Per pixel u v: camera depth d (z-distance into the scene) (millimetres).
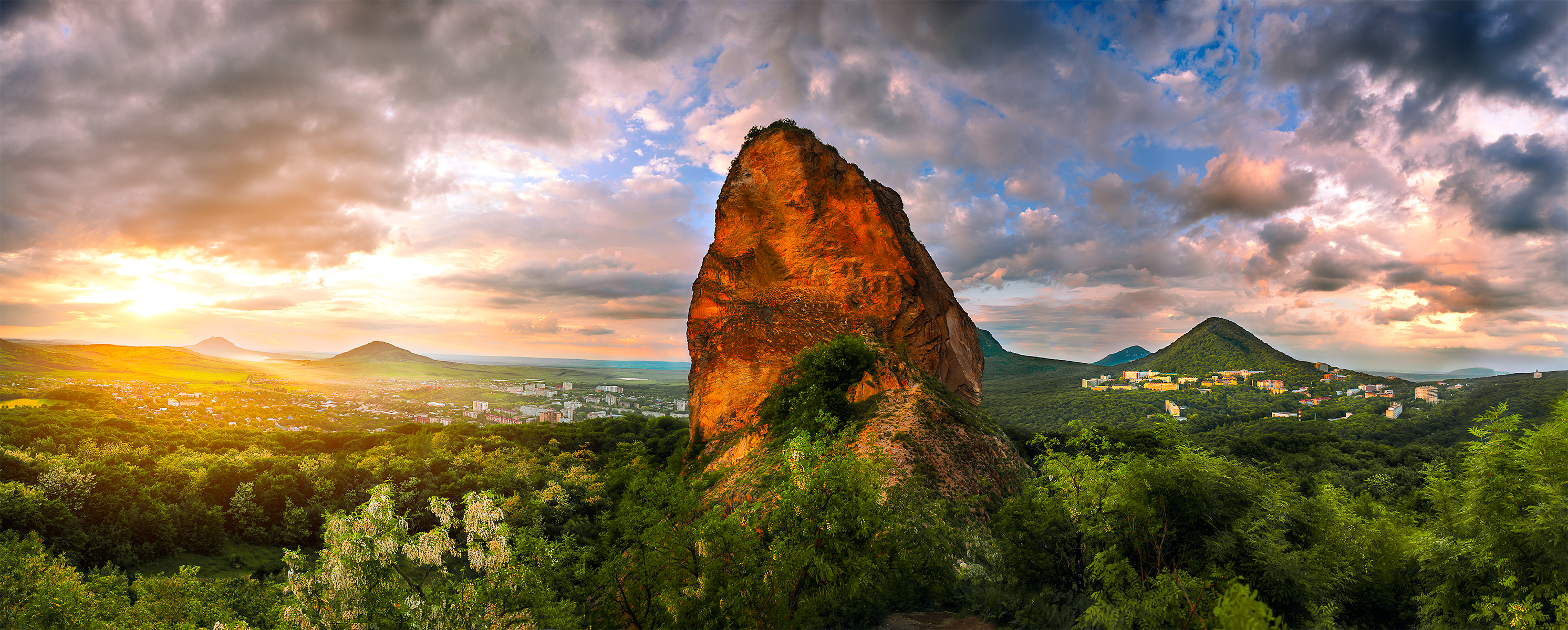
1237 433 136250
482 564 15906
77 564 52562
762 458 47188
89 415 119250
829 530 19594
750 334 63031
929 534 23000
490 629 15328
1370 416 145000
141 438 100000
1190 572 16188
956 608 22109
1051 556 21203
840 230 65938
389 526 14922
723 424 61031
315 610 14414
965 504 36125
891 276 62125
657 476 21453
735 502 40688
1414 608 19312
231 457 84812
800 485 20766
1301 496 19531
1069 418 179875
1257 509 16766
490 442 112750
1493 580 17359
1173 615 15344
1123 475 17969
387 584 14625
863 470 22016
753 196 69938
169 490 65250
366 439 120875
